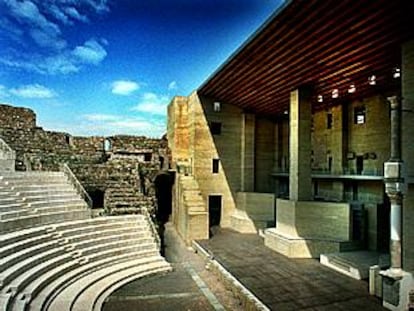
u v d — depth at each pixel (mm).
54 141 25484
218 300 11484
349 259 14969
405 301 10398
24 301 8797
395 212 10734
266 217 23281
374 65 14844
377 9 10242
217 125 24906
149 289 12398
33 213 13984
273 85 18891
